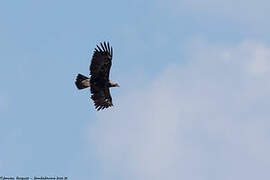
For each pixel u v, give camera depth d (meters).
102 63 136.38
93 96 137.62
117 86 137.25
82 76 137.50
